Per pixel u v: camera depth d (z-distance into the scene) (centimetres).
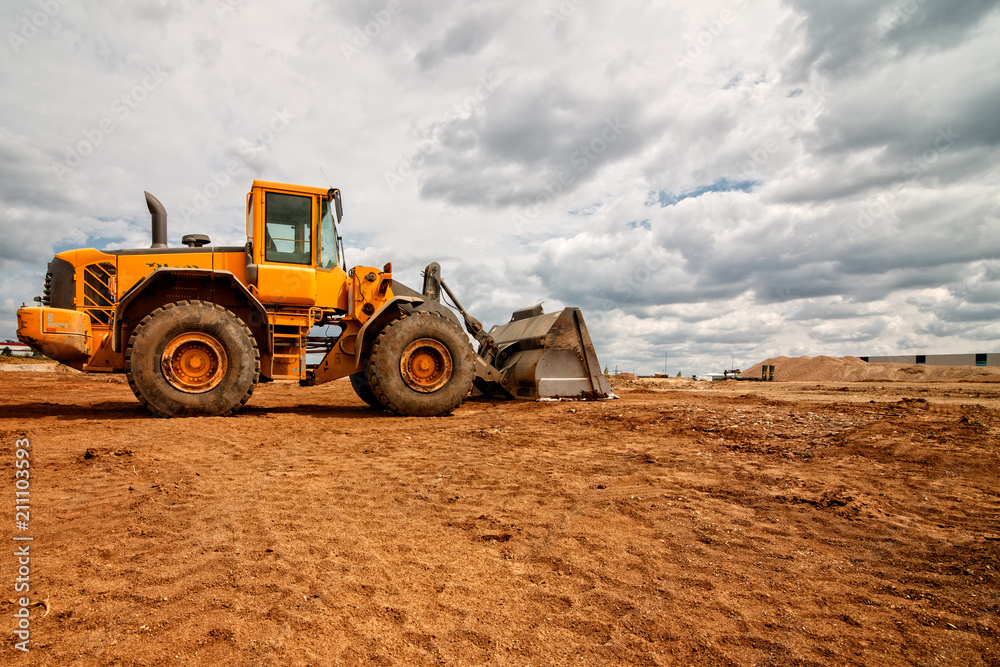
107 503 351
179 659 187
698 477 432
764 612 225
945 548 288
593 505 363
